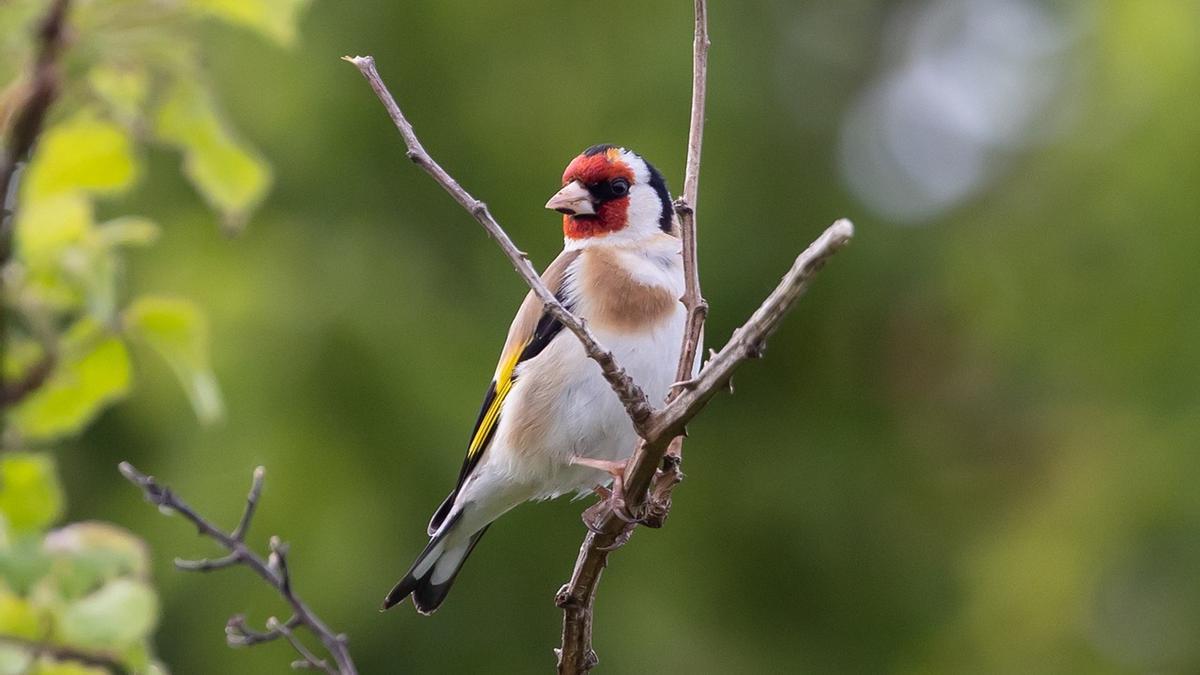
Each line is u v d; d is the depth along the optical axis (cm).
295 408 1129
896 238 1309
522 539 1188
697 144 529
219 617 1123
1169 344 1177
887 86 1398
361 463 1129
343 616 1116
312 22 1188
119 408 1165
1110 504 1186
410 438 1129
